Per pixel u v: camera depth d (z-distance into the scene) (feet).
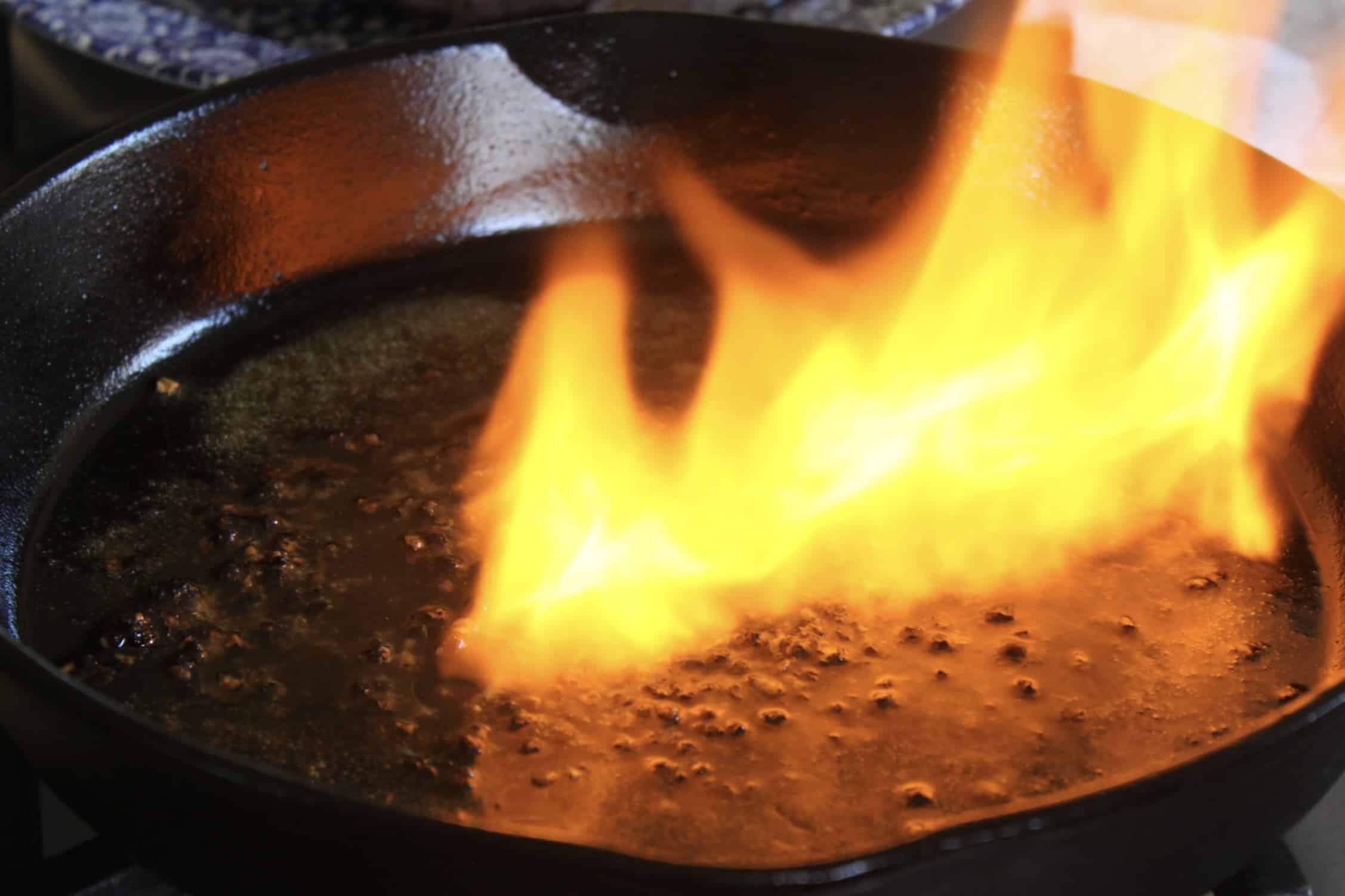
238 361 2.02
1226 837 1.56
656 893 1.45
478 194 2.18
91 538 1.84
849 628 1.75
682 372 2.00
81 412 1.95
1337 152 2.51
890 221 2.20
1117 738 1.67
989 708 1.69
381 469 1.89
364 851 1.48
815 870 1.44
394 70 2.09
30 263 1.91
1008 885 1.49
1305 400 1.89
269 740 1.68
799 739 1.67
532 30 2.12
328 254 2.13
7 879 1.68
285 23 2.36
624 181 2.21
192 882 1.61
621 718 1.69
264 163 2.06
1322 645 1.74
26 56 2.42
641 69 2.15
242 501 1.87
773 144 2.19
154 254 2.01
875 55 2.11
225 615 1.77
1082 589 1.78
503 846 1.45
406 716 1.69
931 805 1.63
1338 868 1.77
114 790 1.55
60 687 1.52
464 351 2.03
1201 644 1.74
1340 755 1.58
